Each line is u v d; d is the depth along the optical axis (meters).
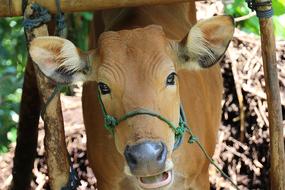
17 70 7.52
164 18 4.86
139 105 3.87
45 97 4.26
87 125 4.69
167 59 3.99
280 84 5.75
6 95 7.45
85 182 5.71
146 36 4.05
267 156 5.63
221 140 5.75
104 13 4.93
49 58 4.09
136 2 4.19
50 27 4.70
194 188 4.76
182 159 4.52
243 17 6.36
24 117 5.39
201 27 4.09
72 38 7.17
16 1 4.17
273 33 4.26
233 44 6.01
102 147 4.55
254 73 5.86
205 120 4.75
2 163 5.86
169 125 3.96
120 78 3.93
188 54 4.18
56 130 4.29
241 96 5.78
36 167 5.77
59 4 4.14
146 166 3.71
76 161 5.75
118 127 3.94
